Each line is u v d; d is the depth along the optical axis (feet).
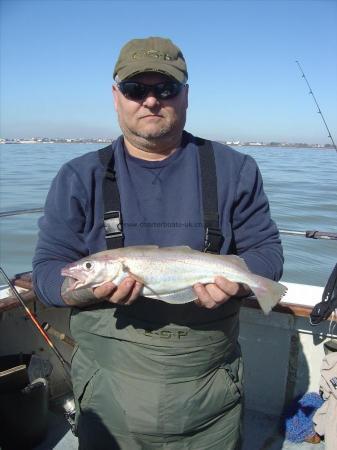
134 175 3.10
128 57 3.00
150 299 2.95
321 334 4.79
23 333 4.87
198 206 3.07
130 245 3.04
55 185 3.20
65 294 3.02
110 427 3.08
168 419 2.97
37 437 4.47
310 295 5.09
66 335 5.24
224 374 3.11
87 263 2.89
